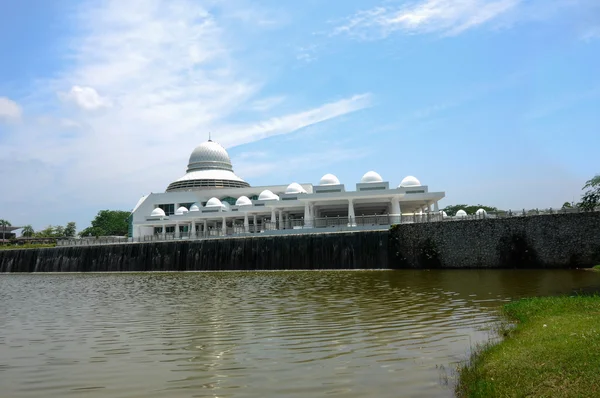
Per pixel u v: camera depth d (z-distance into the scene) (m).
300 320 18.98
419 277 35.56
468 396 9.71
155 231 91.75
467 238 41.75
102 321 20.83
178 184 96.06
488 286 28.11
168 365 12.93
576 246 37.97
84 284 43.38
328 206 71.75
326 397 10.02
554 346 11.43
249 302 25.14
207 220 82.75
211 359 13.38
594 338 11.44
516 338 13.52
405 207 77.44
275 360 13.02
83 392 10.94
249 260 52.44
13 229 151.50
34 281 50.41
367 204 70.31
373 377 11.26
